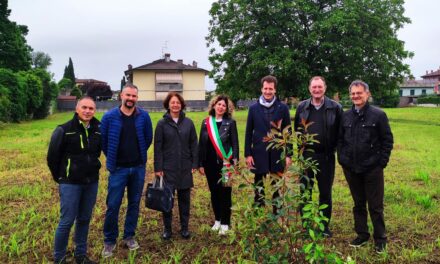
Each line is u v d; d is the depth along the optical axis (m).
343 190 8.14
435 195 7.71
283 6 24.69
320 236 3.51
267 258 3.59
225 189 5.68
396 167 10.72
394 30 27.62
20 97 31.80
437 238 5.41
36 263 4.75
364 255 4.79
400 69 27.06
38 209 6.92
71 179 4.48
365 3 25.11
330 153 5.48
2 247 5.13
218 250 5.09
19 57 41.97
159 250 5.19
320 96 5.36
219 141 5.71
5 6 40.28
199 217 6.57
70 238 5.45
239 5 26.83
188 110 55.78
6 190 8.25
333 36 24.61
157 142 5.50
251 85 27.66
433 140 16.88
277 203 3.46
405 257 4.75
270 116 5.64
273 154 5.60
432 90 80.44
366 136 4.95
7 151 14.32
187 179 5.59
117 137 4.99
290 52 24.42
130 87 5.01
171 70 60.78
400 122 27.61
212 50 29.95
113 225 5.00
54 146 4.44
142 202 7.39
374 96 29.41
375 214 4.98
